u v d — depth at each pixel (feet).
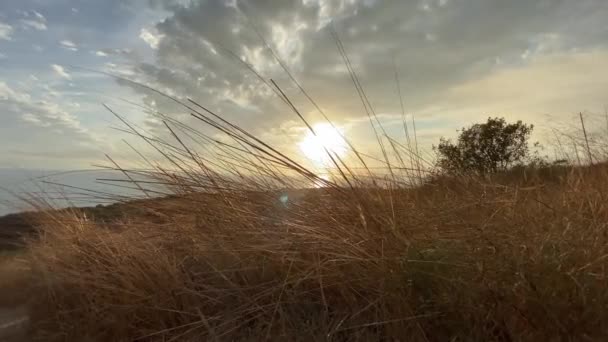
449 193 12.42
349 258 9.02
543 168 17.08
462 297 7.38
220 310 9.58
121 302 10.36
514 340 7.00
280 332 8.36
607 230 9.04
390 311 8.16
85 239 13.01
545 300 6.93
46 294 11.56
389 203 10.55
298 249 10.13
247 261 10.51
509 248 8.04
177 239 12.05
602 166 14.30
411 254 8.46
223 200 12.09
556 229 8.68
